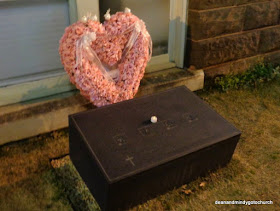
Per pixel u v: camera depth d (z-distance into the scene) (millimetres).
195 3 3088
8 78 2730
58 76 2924
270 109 3309
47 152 2639
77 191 2311
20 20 2566
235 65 3670
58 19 2736
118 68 2566
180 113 2393
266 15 3604
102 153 2006
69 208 2193
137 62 2500
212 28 3244
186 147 2107
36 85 2824
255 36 3635
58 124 2832
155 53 3424
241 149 2752
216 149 2236
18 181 2361
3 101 2686
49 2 2625
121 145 2072
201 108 2463
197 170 2295
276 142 2848
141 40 2459
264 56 3869
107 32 2385
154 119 2262
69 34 2305
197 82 3428
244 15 3418
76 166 2400
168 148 2088
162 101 2502
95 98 2469
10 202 2201
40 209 2172
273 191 2379
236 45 3527
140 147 2074
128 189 1977
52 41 2793
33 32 2668
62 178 2406
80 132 2135
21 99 2758
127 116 2312
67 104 2816
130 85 2543
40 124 2736
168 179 2158
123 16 2406
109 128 2191
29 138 2752
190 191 2344
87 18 2361
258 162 2625
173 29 3338
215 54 3428
